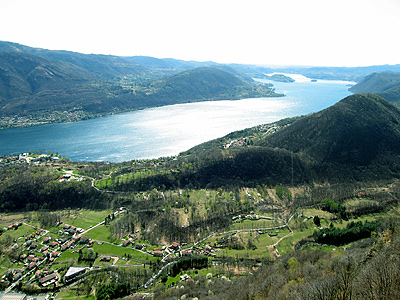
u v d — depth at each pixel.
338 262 133.12
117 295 168.62
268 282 139.00
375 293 92.19
